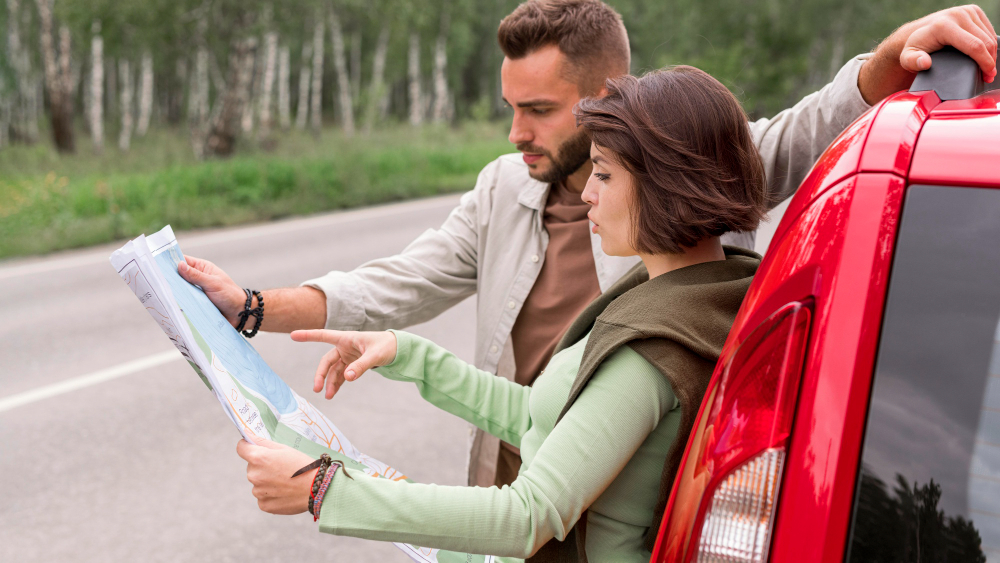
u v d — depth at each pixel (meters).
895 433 0.70
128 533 3.02
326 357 1.32
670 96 1.00
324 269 8.12
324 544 2.96
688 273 1.01
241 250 9.34
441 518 0.90
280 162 14.60
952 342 0.71
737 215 0.99
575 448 0.92
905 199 0.76
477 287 1.72
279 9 18.95
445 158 18.89
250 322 1.37
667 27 28.92
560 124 1.50
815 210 0.80
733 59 23.44
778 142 1.51
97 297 6.90
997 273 0.71
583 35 1.46
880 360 0.72
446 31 30.92
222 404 0.97
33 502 3.26
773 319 0.77
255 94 29.05
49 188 11.99
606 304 1.16
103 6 17.86
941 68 1.09
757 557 0.72
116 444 3.81
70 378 4.77
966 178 0.75
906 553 0.68
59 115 21.81
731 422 0.77
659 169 0.98
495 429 1.32
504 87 1.54
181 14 18.22
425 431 3.90
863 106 1.35
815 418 0.72
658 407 0.93
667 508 0.83
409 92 44.28
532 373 1.63
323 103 44.06
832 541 0.70
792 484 0.72
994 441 0.68
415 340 1.28
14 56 25.31
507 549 0.92
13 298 6.91
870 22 25.22
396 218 12.36
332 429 1.20
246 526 3.08
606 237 1.06
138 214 11.36
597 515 1.01
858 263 0.74
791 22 25.06
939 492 0.68
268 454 0.94
